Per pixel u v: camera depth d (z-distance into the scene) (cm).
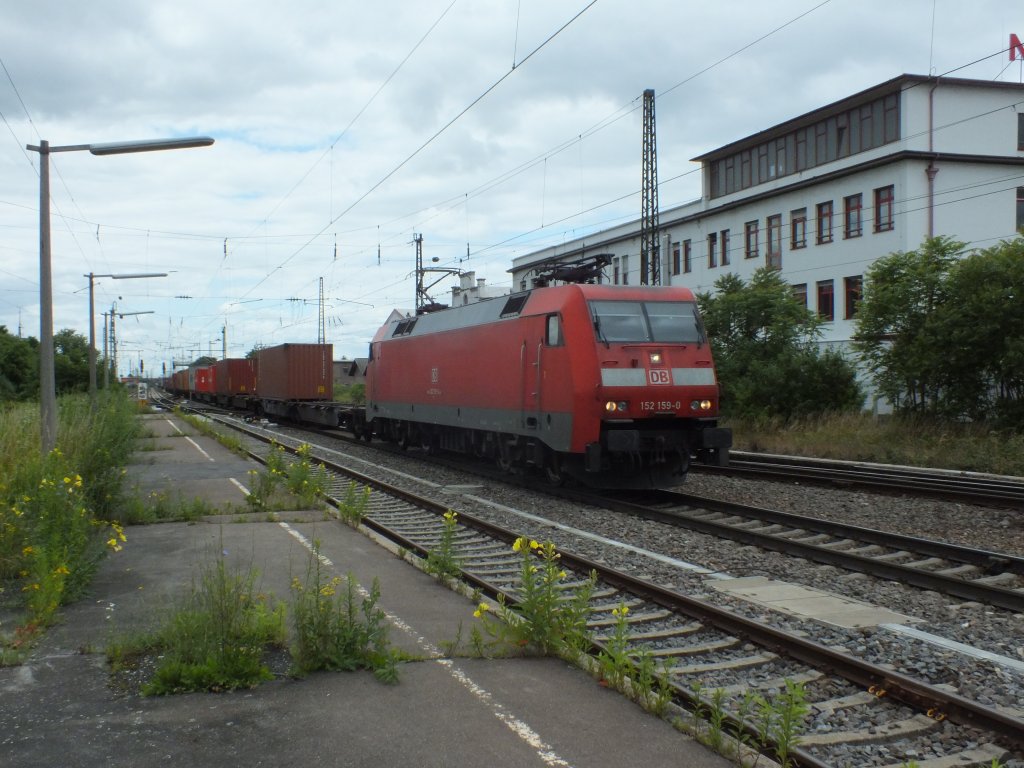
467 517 1244
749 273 3975
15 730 471
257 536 1073
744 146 3966
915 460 2034
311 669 568
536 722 488
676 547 1063
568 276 1677
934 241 2431
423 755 443
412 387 2300
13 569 797
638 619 748
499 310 1777
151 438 2802
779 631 647
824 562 966
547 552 668
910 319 2384
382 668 565
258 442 2892
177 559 926
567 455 1559
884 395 2491
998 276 2222
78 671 565
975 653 636
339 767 430
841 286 3444
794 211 3700
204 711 499
